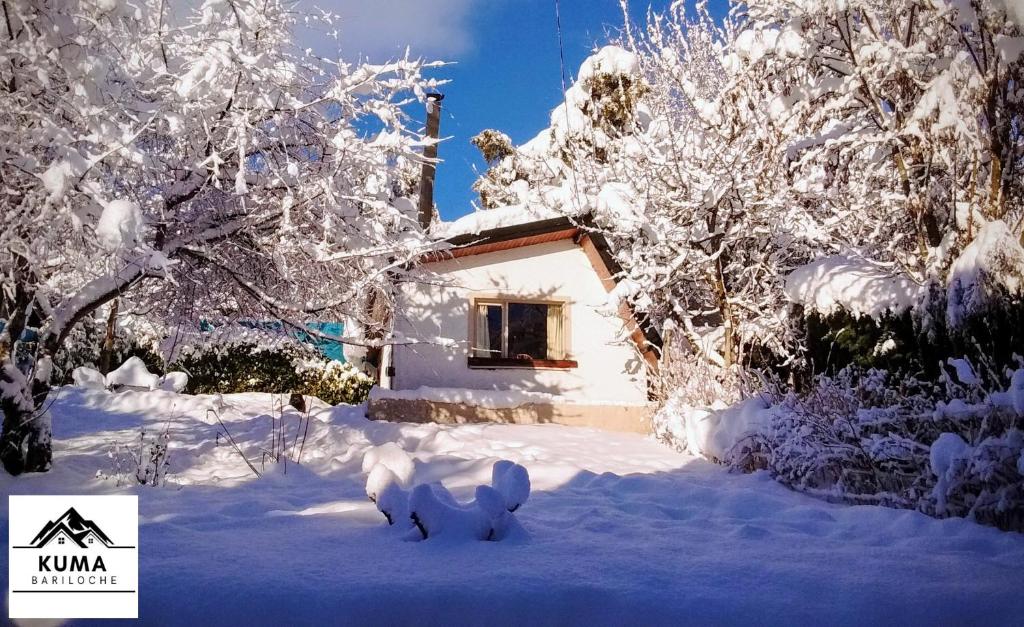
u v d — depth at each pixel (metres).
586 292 14.18
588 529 5.61
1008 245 7.19
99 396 13.11
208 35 7.84
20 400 7.47
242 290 9.61
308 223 9.01
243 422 11.67
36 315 8.41
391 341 9.87
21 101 6.70
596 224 13.77
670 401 11.91
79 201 6.48
